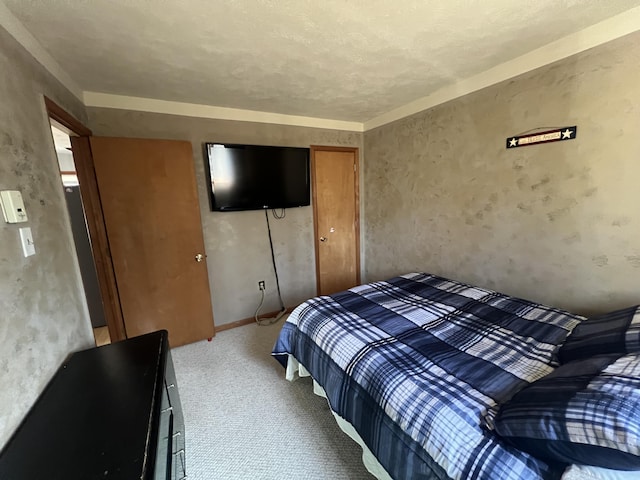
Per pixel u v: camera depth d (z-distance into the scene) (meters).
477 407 1.00
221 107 2.78
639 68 1.51
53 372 1.17
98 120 2.32
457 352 1.36
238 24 1.48
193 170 2.57
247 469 1.44
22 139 1.19
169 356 1.43
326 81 2.26
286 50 1.76
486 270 2.42
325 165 3.49
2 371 0.87
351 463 1.46
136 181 2.36
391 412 1.10
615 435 0.66
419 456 0.97
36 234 1.19
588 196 1.78
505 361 1.27
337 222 3.68
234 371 2.28
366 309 1.91
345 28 1.56
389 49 1.80
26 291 1.05
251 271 3.17
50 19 1.33
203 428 1.71
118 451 0.80
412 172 2.99
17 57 1.25
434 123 2.67
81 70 1.87
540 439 0.79
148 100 2.47
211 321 2.81
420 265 3.06
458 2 1.38
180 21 1.43
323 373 1.56
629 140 1.59
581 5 1.45
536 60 1.90
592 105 1.70
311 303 2.04
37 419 0.93
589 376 0.89
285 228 3.32
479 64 2.07
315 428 1.69
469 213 2.49
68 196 2.90
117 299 2.42
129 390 1.06
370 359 1.34
